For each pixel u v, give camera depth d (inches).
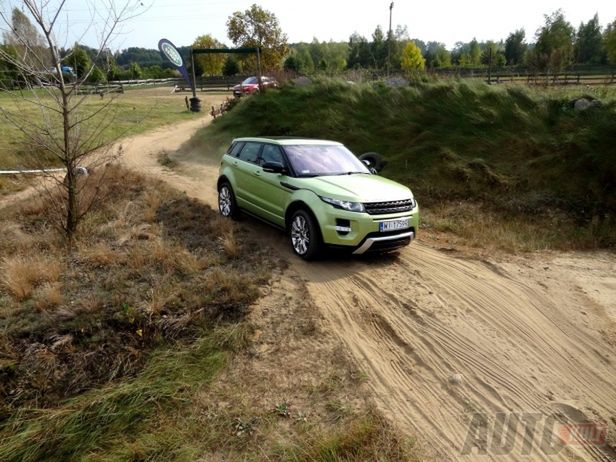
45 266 213.9
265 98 663.1
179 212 324.8
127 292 192.7
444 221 335.6
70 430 131.3
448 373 155.4
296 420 132.4
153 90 1775.3
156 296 183.8
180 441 126.0
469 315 194.2
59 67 231.1
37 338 161.3
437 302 204.5
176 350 163.8
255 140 302.8
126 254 234.1
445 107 488.4
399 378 152.0
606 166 355.6
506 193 376.8
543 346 173.5
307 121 578.9
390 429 128.9
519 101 462.0
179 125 917.2
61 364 154.1
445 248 281.1
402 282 225.0
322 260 248.8
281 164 265.6
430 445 124.5
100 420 134.6
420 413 136.4
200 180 471.5
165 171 516.4
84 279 209.2
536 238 302.2
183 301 185.9
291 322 182.2
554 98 441.7
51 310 177.6
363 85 587.2
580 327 188.2
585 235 304.3
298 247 248.2
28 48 219.5
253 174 285.3
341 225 225.6
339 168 271.1
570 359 165.8
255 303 193.9
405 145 477.7
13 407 141.5
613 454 123.3
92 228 277.9
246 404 139.1
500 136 434.3
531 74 663.8
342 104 575.2
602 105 405.7
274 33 1738.4
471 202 379.2
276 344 168.7
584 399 144.7
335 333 176.1
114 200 347.3
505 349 170.2
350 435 124.4
